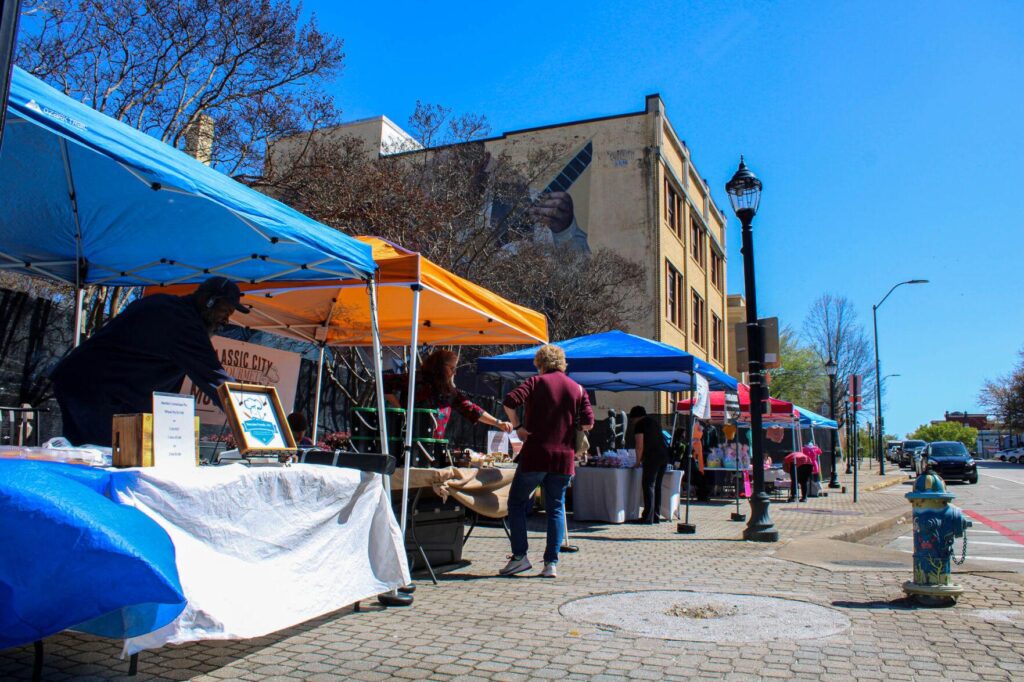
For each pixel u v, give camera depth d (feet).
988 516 54.19
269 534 13.26
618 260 83.87
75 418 14.39
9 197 17.97
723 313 137.69
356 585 15.76
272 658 13.30
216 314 15.51
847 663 13.62
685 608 17.79
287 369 28.73
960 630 16.10
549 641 14.83
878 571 23.71
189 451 12.41
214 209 17.99
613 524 37.42
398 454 20.34
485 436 59.31
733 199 36.06
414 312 19.34
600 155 94.17
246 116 45.88
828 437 107.96
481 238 69.46
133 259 21.90
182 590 10.12
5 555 8.75
